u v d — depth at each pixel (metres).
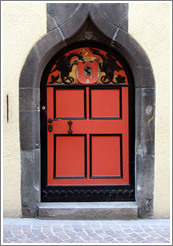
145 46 4.20
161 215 4.34
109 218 4.29
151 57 4.21
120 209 4.28
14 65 4.20
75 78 4.44
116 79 4.44
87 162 4.51
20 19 4.15
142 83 4.24
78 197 4.47
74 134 4.48
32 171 4.28
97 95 4.45
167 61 4.22
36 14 4.14
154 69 4.22
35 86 4.25
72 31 4.14
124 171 4.50
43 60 4.22
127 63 4.40
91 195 4.48
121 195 4.48
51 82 4.43
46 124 4.45
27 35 4.16
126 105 4.45
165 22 4.19
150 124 4.28
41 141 4.46
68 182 4.49
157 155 4.31
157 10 4.18
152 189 4.32
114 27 4.15
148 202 4.32
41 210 4.26
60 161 4.50
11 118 4.25
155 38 4.19
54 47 4.19
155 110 4.27
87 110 4.46
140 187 4.33
